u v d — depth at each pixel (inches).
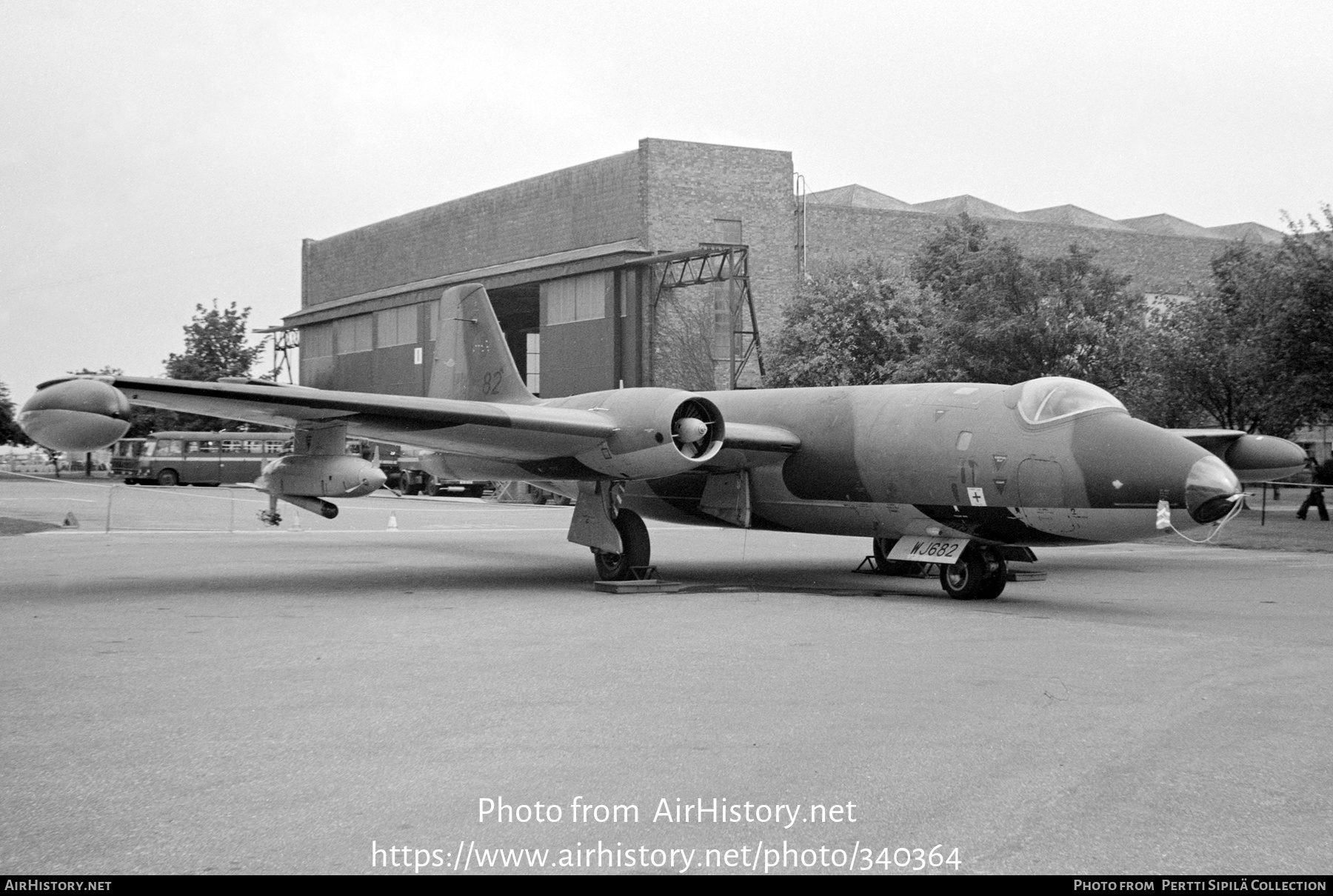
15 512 1401.3
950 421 596.7
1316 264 1175.6
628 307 2038.6
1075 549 1019.3
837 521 665.0
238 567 764.0
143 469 2436.0
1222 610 562.6
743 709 318.7
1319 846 211.8
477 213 2422.5
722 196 2114.9
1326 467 1411.2
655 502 754.2
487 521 1382.9
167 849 207.2
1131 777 254.2
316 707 319.9
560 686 350.6
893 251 2325.3
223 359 2906.0
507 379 795.4
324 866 199.9
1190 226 3024.1
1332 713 319.9
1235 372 1352.1
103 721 302.2
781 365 1758.1
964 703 327.9
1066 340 1240.2
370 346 2652.6
